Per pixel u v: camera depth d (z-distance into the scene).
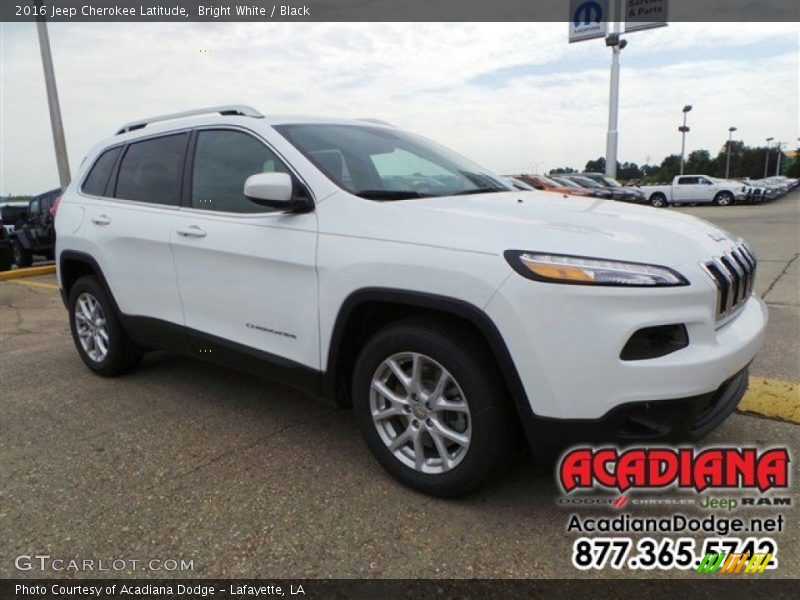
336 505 2.69
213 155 3.52
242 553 2.40
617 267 2.24
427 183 3.32
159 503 2.75
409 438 2.74
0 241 11.07
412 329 2.60
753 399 3.63
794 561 2.31
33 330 6.30
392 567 2.30
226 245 3.28
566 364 2.25
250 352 3.28
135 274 3.92
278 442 3.33
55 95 12.38
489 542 2.43
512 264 2.31
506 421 2.48
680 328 2.28
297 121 3.42
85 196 4.46
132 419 3.68
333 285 2.79
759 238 12.85
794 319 5.58
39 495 2.85
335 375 2.93
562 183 23.62
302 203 2.98
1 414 3.82
